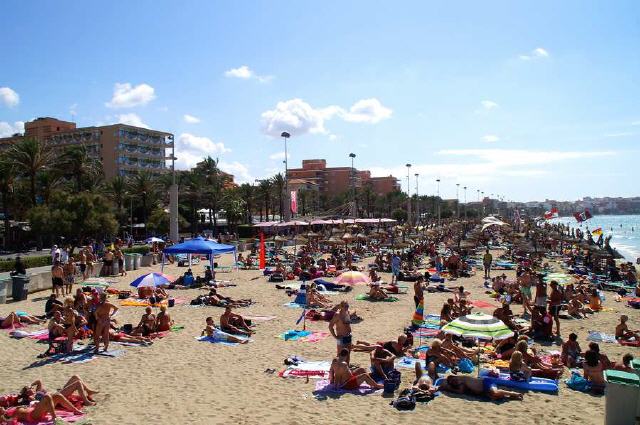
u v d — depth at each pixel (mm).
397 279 29219
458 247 44219
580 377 10586
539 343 14820
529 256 44156
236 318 15516
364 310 19812
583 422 8633
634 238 117750
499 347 12820
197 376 11234
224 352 13273
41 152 51125
